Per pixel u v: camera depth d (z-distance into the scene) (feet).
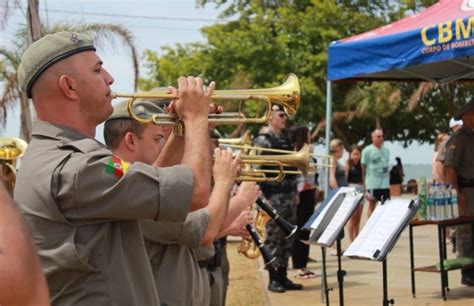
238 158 11.59
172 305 10.62
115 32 39.55
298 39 94.32
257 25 93.40
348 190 17.62
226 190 10.91
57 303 8.05
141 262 8.45
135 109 10.52
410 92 96.12
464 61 25.14
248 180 12.36
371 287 25.82
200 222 10.57
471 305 22.09
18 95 41.81
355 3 102.68
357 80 27.43
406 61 22.12
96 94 8.47
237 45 92.02
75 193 7.89
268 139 23.56
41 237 8.02
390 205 14.84
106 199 7.90
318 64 91.97
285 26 94.84
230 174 11.05
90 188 7.89
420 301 22.98
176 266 10.81
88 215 7.97
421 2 97.60
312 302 23.53
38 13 36.50
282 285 25.48
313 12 94.84
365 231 14.90
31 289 4.39
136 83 40.32
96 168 7.93
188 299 11.00
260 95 10.37
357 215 32.73
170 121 9.29
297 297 24.44
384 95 91.91
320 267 30.96
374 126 100.78
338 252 17.21
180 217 8.15
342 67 24.57
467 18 20.11
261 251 15.35
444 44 20.84
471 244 24.75
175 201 8.08
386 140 103.91
